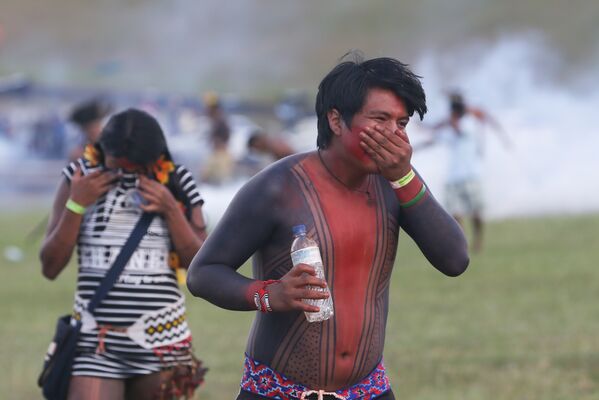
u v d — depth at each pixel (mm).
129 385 10969
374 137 7676
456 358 17234
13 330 20562
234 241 8008
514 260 27312
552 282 23938
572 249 29016
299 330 8031
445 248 8062
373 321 8180
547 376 15820
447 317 20500
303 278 7500
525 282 24031
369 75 7688
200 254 8094
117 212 10766
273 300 7598
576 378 15711
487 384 15484
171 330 10836
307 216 8031
